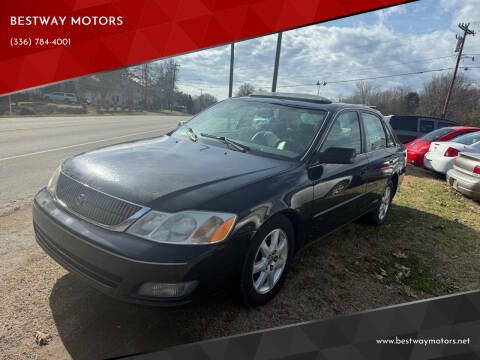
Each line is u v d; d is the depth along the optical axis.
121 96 77.94
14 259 2.97
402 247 4.13
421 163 9.96
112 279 1.98
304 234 2.89
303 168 2.83
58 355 1.96
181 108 100.62
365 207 4.11
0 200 4.68
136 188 2.17
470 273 3.62
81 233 2.06
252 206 2.25
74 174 2.44
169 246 1.94
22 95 49.22
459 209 6.16
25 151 8.80
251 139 3.21
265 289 2.57
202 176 2.39
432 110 51.53
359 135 3.85
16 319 2.21
